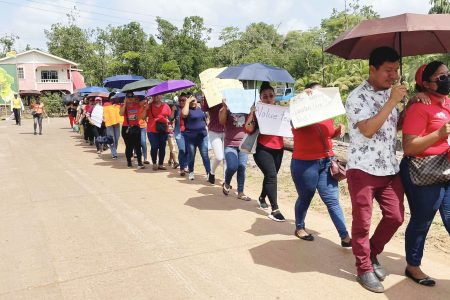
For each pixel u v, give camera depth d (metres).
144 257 4.36
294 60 45.28
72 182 8.06
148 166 9.94
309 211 5.93
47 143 15.24
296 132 4.53
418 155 3.42
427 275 3.78
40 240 4.90
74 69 48.47
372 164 3.50
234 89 6.45
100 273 4.00
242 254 4.41
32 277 3.95
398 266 4.05
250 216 5.75
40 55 46.22
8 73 41.62
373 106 3.47
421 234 3.59
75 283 3.81
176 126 8.74
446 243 4.55
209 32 55.34
